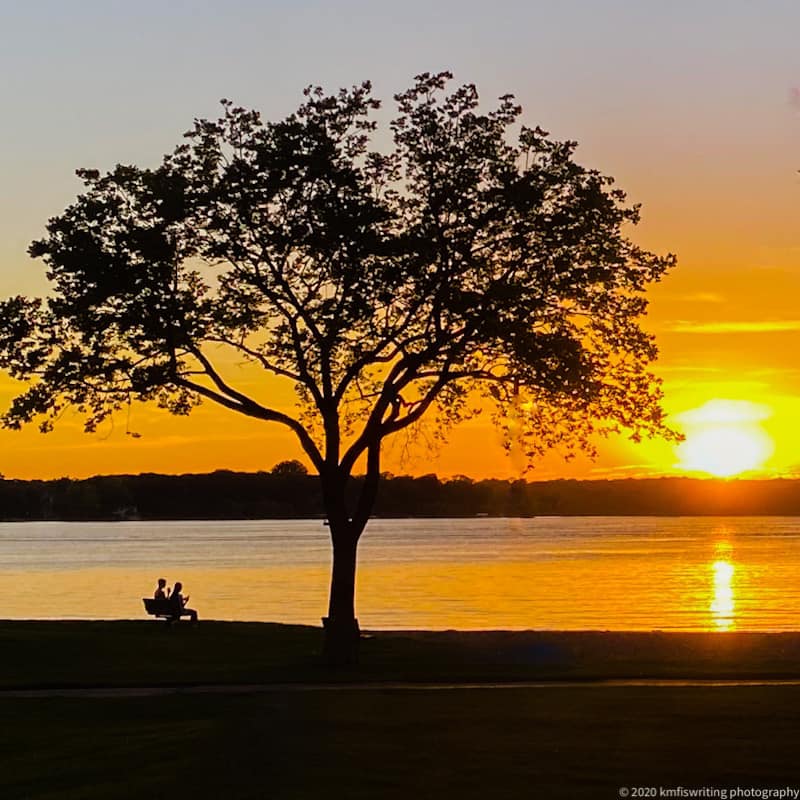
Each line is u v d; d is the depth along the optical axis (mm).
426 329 35625
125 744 21797
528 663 34000
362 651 37219
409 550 183875
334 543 34875
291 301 35156
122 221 35625
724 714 22672
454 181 35125
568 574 107938
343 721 22984
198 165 36094
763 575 103875
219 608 74188
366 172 36062
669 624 58406
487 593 83500
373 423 34906
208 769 19609
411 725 22422
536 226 35500
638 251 37156
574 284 36156
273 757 20188
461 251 34469
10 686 30172
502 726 22078
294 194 35031
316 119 35812
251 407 35125
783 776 18250
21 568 137875
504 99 36094
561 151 36094
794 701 24219
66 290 35594
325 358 34875
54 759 20938
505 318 34562
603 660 34688
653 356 37875
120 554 184750
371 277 34250
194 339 35156
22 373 35812
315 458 35031
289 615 68375
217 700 26344
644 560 136750
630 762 19172
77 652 36594
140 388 35188
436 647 38406
